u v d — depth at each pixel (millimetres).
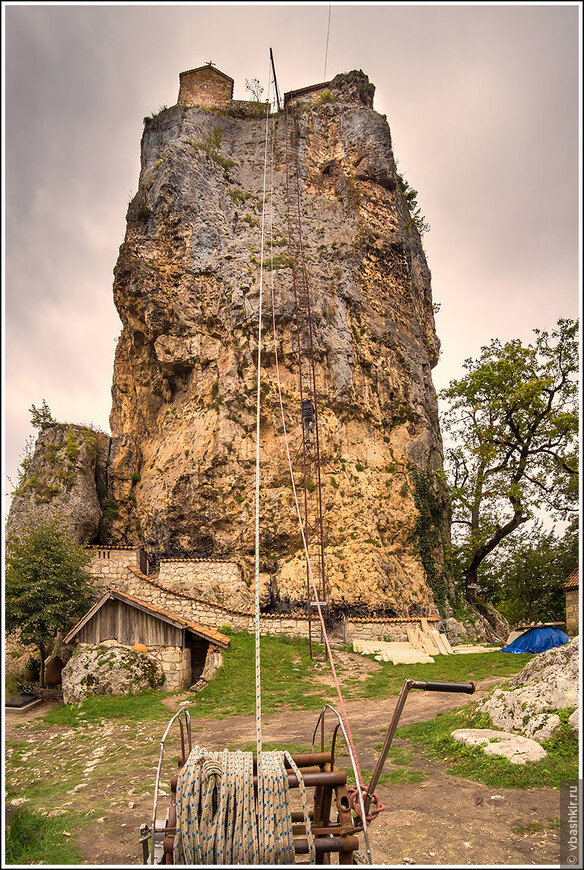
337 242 35469
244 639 20547
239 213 35656
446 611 29734
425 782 8414
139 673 17250
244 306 30641
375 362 33406
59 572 20422
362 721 13195
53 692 18125
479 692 15633
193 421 29750
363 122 41406
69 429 29062
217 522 27312
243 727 13266
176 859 4391
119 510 29281
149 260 32781
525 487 32188
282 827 4383
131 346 33281
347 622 23297
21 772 11016
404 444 32688
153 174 36375
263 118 40938
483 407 33375
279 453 28344
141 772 10180
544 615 46094
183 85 41656
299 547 26938
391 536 29531
